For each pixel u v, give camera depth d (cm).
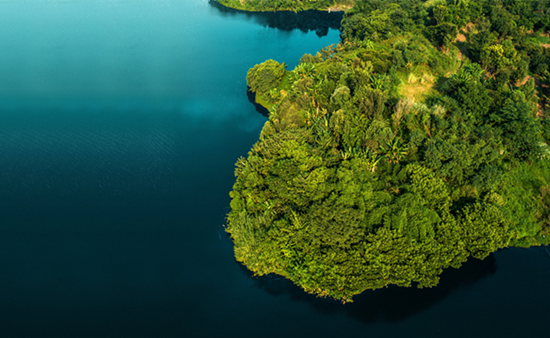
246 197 11438
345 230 9488
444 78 15638
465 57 16950
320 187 10444
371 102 12950
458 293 9850
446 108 13025
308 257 9662
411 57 15975
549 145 12544
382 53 16475
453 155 11125
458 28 18162
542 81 15175
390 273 9406
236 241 10681
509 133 12056
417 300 9706
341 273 9344
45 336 9050
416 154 11925
